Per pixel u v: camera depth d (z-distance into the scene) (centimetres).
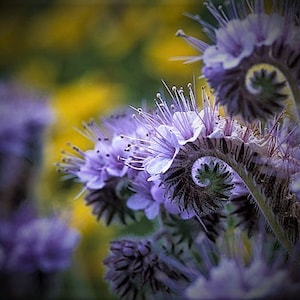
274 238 26
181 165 26
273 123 27
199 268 27
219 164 26
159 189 27
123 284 27
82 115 47
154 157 26
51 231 39
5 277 38
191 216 26
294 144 27
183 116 26
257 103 25
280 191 26
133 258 27
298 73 25
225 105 25
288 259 25
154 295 27
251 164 26
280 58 25
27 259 38
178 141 26
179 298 26
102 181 28
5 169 42
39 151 43
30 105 44
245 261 26
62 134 46
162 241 28
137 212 28
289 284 24
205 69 26
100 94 47
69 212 39
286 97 25
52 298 39
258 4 25
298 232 26
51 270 38
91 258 41
